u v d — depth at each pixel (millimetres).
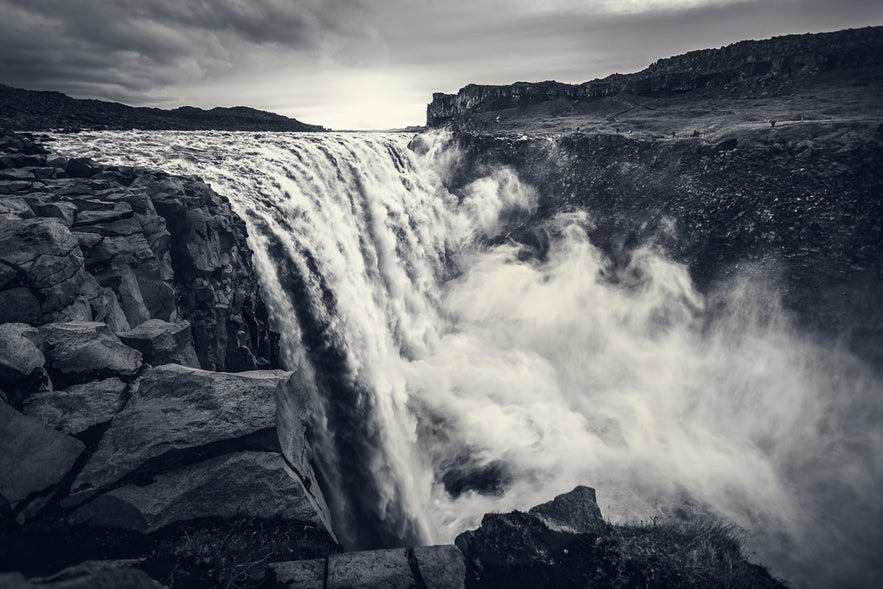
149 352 8633
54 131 25500
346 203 26672
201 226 13305
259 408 6758
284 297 18750
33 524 5004
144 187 13227
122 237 10852
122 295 10281
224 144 25953
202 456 6160
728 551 7145
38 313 7738
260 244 18328
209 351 12773
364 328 23844
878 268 21406
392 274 29969
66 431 5984
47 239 8234
